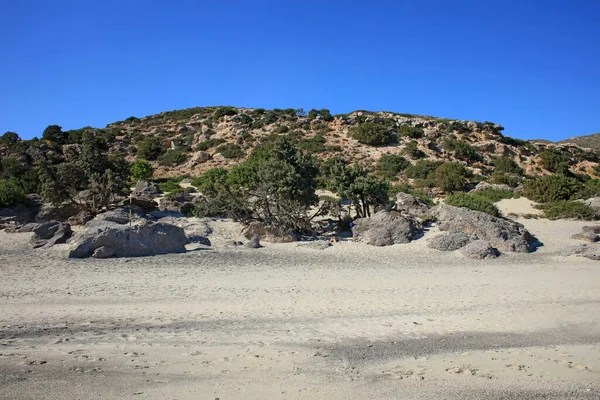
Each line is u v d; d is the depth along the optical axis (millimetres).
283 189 23719
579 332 10406
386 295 13641
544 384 7469
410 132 61938
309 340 9422
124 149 66125
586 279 16078
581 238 23281
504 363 8383
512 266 18266
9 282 13953
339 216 25906
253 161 40375
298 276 16047
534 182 35125
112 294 13031
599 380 7676
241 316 11164
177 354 8383
